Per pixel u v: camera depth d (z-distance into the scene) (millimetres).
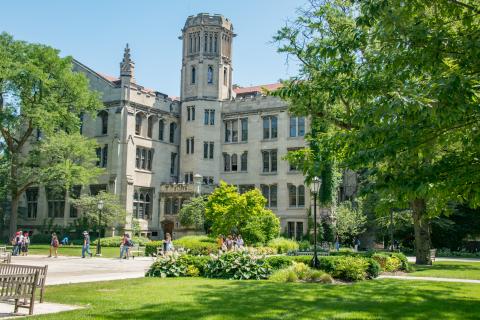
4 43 43656
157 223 53875
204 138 56094
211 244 31672
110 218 46250
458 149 14078
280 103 54031
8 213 56062
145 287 15328
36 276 10156
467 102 9008
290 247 38938
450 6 10438
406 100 8930
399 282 17984
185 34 58562
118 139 51500
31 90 43375
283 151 53500
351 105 20734
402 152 10625
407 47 10523
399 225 43312
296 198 52219
